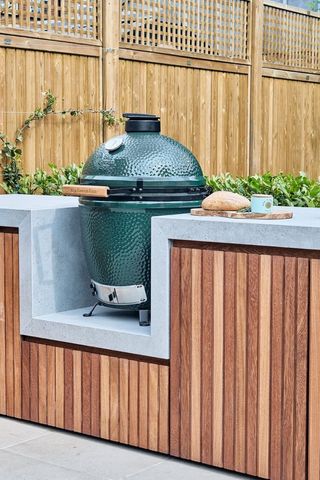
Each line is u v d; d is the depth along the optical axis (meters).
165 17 10.53
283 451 3.66
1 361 4.57
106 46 9.63
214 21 11.32
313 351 3.55
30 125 8.98
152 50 10.27
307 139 13.30
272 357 3.66
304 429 3.61
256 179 6.46
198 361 3.88
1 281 4.53
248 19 11.89
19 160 8.80
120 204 4.16
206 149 11.25
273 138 12.52
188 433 3.93
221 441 3.83
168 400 3.99
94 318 4.41
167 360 4.00
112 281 4.33
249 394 3.74
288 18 12.77
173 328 3.94
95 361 4.21
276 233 3.60
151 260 3.96
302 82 13.09
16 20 9.01
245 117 11.91
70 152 9.42
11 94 8.74
